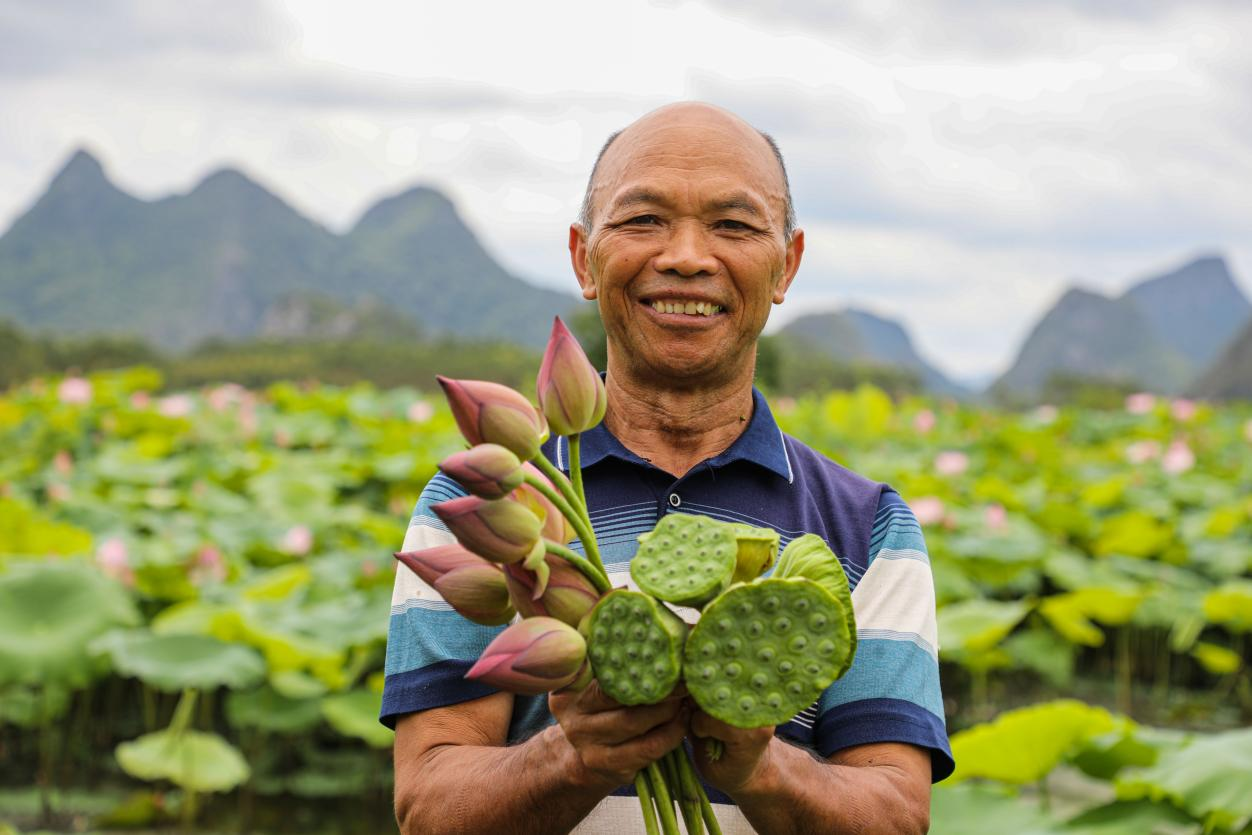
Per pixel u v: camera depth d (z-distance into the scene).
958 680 7.52
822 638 1.37
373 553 7.05
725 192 1.76
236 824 5.29
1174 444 13.24
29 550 6.99
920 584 1.86
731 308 1.79
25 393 14.95
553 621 1.38
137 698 6.64
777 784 1.52
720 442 1.90
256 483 9.12
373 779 5.80
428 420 13.05
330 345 56.00
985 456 12.42
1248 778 3.50
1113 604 6.70
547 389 1.47
